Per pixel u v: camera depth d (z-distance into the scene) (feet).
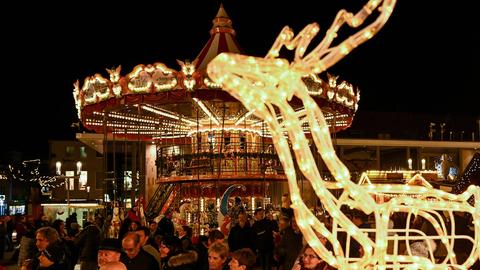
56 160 180.04
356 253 17.03
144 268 21.94
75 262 40.96
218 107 67.87
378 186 14.06
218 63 10.70
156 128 84.43
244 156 69.15
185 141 86.58
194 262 20.79
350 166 127.95
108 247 19.13
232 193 68.69
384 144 122.72
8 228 86.38
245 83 10.90
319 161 48.34
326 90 57.93
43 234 22.06
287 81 11.02
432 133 142.72
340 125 77.41
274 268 49.83
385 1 10.57
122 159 135.44
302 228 11.76
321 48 10.90
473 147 127.44
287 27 11.03
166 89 54.39
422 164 126.31
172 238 28.19
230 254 21.97
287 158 11.52
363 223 27.20
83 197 177.68
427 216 14.65
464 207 14.15
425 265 13.20
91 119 73.05
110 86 56.80
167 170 74.74
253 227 42.47
